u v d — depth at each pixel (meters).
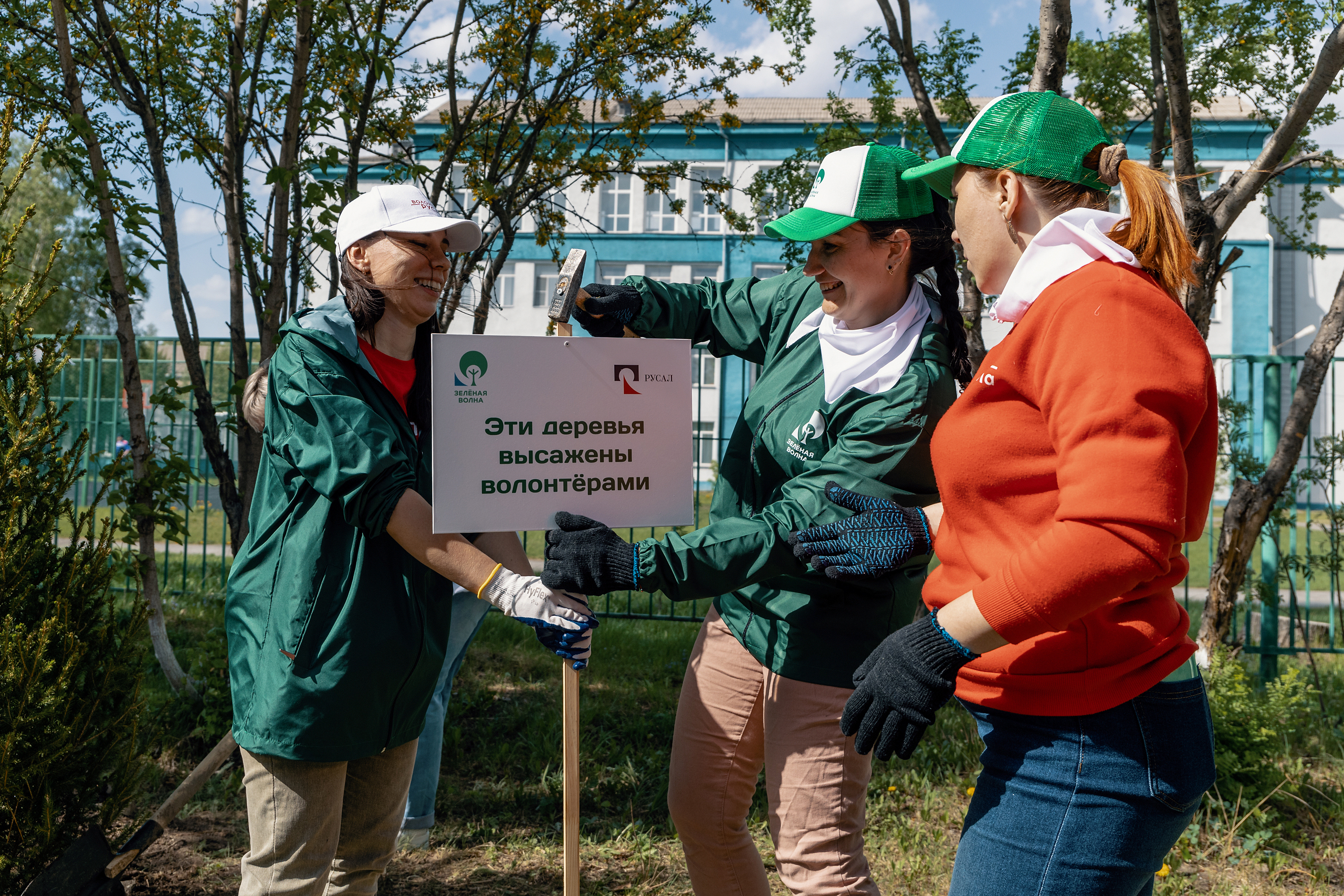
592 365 2.11
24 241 14.10
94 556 2.69
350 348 2.11
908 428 2.03
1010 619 1.33
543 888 3.22
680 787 2.41
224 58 4.65
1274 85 5.74
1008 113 1.56
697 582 1.92
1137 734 1.43
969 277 4.85
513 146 5.87
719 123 6.80
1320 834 3.72
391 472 2.01
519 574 2.35
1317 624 6.80
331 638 2.04
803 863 2.16
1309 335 26.52
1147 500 1.24
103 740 2.70
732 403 15.73
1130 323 1.32
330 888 2.32
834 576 1.85
